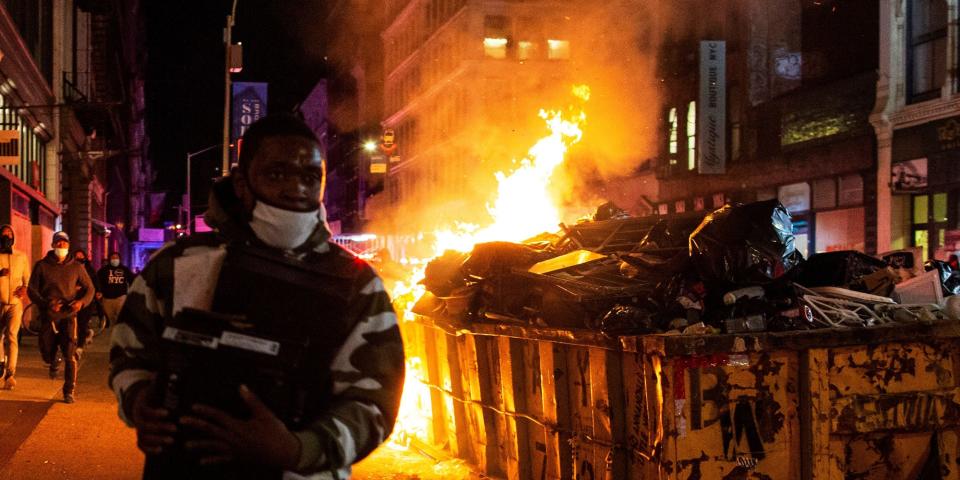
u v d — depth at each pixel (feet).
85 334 32.63
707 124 87.35
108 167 160.86
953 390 13.43
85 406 30.35
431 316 21.62
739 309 13.47
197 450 5.82
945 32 62.13
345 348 6.57
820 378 12.87
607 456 14.56
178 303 6.46
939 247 62.90
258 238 6.55
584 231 20.44
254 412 5.80
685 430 12.55
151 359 6.50
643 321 13.88
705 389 12.60
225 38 79.05
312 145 6.64
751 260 13.85
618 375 14.37
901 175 65.87
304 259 6.63
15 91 61.41
